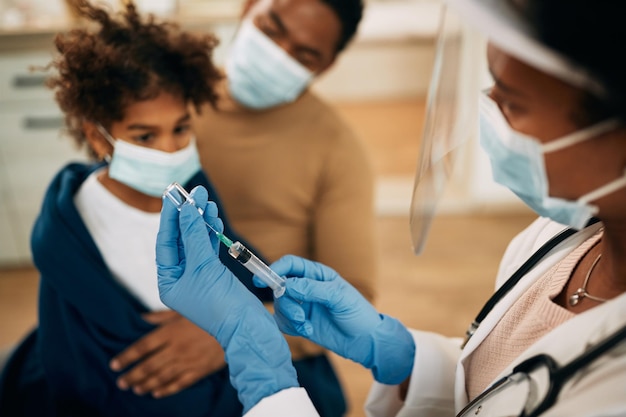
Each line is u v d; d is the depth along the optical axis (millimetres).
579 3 404
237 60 1287
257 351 635
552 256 693
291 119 1320
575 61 416
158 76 962
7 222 2504
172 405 1003
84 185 1027
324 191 1326
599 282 603
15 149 2357
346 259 1266
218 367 1048
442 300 2385
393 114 4312
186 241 666
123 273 1021
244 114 1335
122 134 993
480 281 2508
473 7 432
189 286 657
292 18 1227
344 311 750
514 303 700
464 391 725
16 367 1087
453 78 735
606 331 522
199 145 1334
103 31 1009
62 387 1014
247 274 1070
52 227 952
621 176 492
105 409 1013
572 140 487
